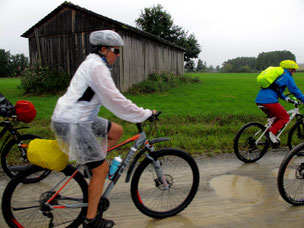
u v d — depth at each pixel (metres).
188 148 5.08
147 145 2.66
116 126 2.44
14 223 2.36
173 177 3.01
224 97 12.07
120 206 3.04
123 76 12.90
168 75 16.53
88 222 2.35
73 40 13.05
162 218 2.81
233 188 3.53
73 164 3.76
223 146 5.27
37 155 2.22
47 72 12.96
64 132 2.11
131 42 13.38
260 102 4.52
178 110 8.25
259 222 2.73
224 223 2.72
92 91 2.12
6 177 3.75
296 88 4.32
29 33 14.08
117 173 2.59
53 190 2.43
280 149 5.27
